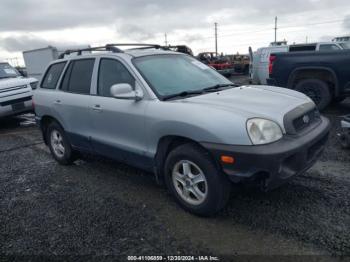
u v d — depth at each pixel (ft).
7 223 11.01
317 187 11.85
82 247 9.28
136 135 11.60
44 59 65.62
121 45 14.25
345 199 10.84
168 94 11.21
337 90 23.57
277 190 11.79
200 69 13.79
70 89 14.85
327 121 11.68
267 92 12.09
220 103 10.13
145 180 13.85
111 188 13.28
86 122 13.83
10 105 26.86
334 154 15.30
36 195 13.19
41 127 17.33
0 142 22.88
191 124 9.52
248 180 9.04
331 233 9.00
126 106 11.68
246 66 85.35
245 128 8.79
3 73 31.37
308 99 11.79
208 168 9.52
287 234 9.11
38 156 18.72
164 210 11.05
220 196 9.64
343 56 22.76
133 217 10.74
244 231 9.43
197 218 10.37
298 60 24.93
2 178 15.48
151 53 13.05
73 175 15.16
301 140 9.42
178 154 10.21
